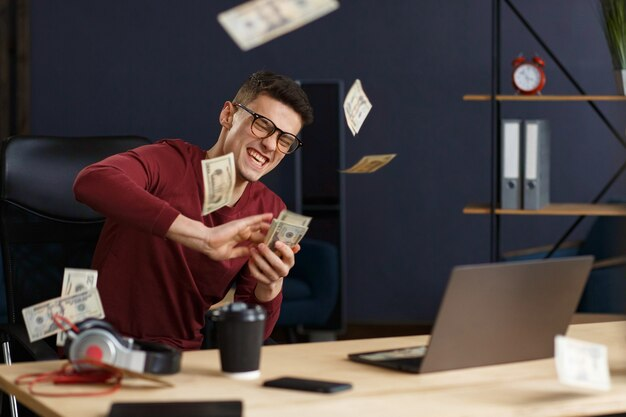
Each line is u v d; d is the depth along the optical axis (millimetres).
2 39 6305
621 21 4738
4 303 4410
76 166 2951
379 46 6332
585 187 6266
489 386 1782
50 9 6406
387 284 6441
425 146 6355
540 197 4844
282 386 1742
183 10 6398
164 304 2568
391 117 6355
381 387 1760
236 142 2555
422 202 6387
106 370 1775
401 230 6414
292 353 2068
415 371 1861
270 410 1599
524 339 1966
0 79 6312
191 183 2592
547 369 1931
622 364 1988
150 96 6441
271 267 2223
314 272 5387
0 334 2688
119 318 2551
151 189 2539
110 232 2596
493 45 4887
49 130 6457
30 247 2885
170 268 2551
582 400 1703
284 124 2529
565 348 1743
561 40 6207
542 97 4777
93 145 2996
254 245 2293
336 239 5824
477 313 1869
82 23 6410
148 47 6418
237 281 2727
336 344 2178
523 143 4770
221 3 6379
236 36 2053
